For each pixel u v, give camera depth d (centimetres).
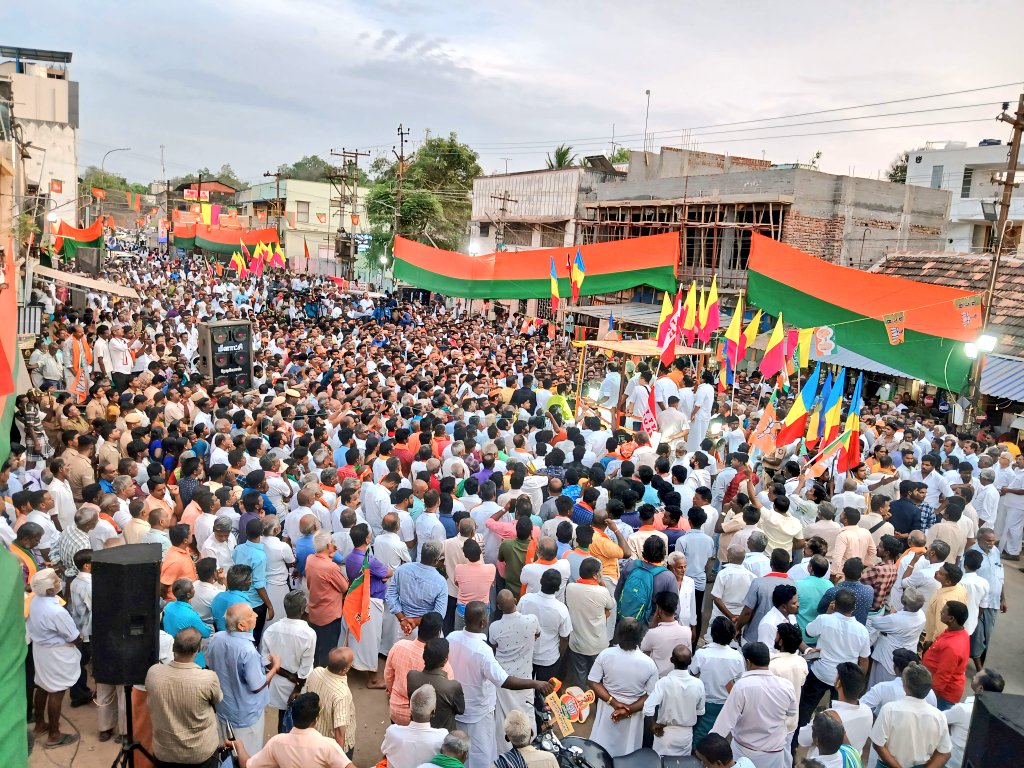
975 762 255
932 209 2995
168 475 968
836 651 654
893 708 541
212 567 673
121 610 498
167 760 520
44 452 1095
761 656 558
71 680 652
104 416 1201
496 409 1325
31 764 621
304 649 626
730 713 557
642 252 1677
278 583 761
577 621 695
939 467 1124
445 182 5381
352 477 935
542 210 3991
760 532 771
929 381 1551
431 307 3912
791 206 2709
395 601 701
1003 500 1290
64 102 4172
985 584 757
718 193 2959
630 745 590
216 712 573
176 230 6044
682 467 954
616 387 1508
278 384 1479
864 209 2848
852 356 2072
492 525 828
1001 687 552
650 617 711
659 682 587
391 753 502
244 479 912
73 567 713
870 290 1572
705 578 830
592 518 836
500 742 649
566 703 579
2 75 3978
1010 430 1848
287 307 3294
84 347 1652
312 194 6391
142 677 510
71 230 3195
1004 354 1825
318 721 541
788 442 1134
